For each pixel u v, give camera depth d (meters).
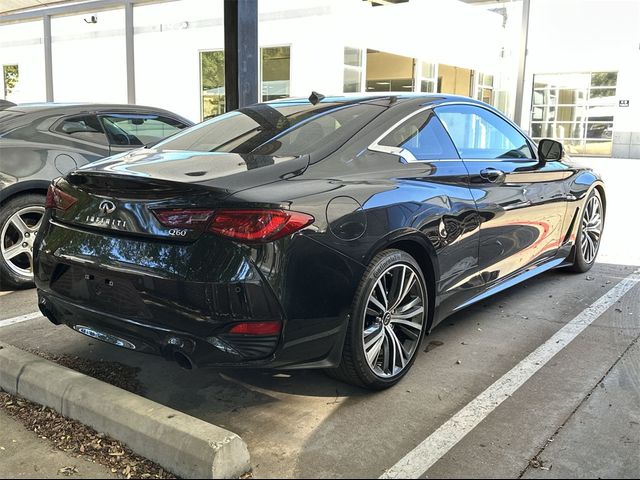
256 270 2.69
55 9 18.20
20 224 5.13
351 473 2.57
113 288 2.95
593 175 5.50
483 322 4.36
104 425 2.87
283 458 2.68
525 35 17.62
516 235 4.28
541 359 3.71
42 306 3.40
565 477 2.53
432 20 17.39
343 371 3.15
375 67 18.02
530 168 4.52
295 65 14.42
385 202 3.15
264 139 3.50
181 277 2.71
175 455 2.57
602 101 21.61
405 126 3.63
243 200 2.71
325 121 3.58
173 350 2.79
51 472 2.62
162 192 2.84
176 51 16.20
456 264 3.68
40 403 3.18
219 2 15.20
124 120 5.89
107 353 3.85
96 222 3.03
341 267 2.92
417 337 3.47
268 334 2.74
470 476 2.54
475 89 21.00
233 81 5.57
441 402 3.17
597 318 4.44
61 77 19.08
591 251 5.70
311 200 2.88
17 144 5.03
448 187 3.62
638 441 2.79
